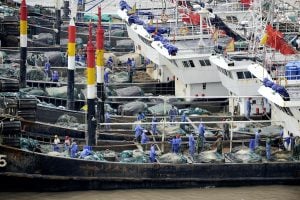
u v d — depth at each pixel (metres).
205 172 185.25
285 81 196.62
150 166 183.25
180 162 185.12
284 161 188.25
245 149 194.50
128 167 182.62
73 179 180.38
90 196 179.75
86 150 184.12
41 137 198.12
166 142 196.00
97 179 181.50
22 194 178.25
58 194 179.88
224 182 186.25
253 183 187.25
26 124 194.88
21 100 193.62
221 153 191.25
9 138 176.12
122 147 196.00
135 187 183.75
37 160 177.75
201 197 180.88
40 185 179.00
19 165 176.62
